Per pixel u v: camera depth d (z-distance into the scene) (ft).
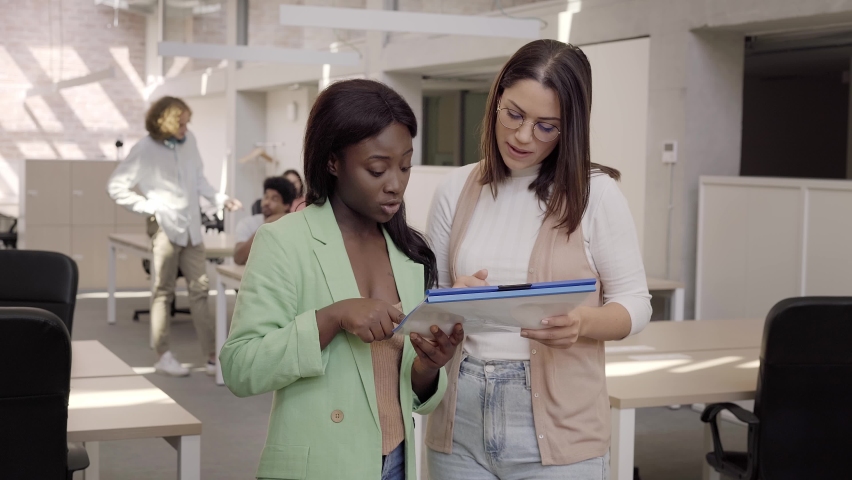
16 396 6.39
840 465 8.65
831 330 8.39
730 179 17.67
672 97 18.80
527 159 6.36
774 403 8.53
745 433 15.66
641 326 6.45
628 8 19.72
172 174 18.92
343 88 4.92
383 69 28.12
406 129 4.95
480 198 6.86
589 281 5.18
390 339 5.24
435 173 26.32
